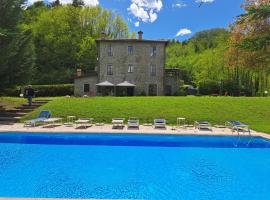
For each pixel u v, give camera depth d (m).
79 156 11.07
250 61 28.16
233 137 14.89
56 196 6.74
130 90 41.91
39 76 54.66
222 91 49.28
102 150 12.18
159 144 13.42
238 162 10.33
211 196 6.82
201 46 94.06
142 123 19.75
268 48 15.62
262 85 50.53
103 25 61.88
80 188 7.34
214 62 58.41
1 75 25.58
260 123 19.94
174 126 18.30
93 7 62.28
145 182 7.89
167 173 8.82
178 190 7.25
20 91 37.81
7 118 20.27
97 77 41.69
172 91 42.72
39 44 57.56
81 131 15.12
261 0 26.81
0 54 23.53
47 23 58.19
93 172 8.86
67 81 55.19
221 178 8.32
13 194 6.83
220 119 20.66
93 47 57.50
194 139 14.49
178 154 11.62
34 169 9.12
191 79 73.88
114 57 41.66
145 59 41.69
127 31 65.12
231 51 32.19
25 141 13.68
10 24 25.55
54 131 15.03
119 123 18.19
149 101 25.33
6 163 9.88
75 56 57.31
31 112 21.88
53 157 10.84
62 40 56.72
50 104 23.80
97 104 23.84
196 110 22.45
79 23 61.25
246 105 24.08
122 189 7.30
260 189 7.34
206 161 10.48
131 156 11.20
